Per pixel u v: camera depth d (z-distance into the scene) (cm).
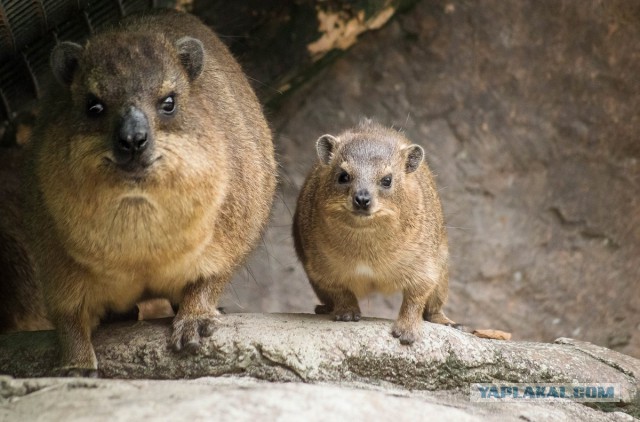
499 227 1827
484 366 1178
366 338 1169
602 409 1184
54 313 1178
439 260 1333
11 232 1495
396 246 1248
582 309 1852
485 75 1817
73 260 1148
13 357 1196
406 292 1268
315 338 1158
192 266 1184
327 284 1295
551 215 1845
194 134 1109
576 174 1845
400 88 1805
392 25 1794
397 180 1266
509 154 1830
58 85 1221
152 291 1216
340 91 1797
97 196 1084
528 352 1212
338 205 1252
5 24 1336
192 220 1119
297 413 897
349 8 1661
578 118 1836
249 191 1257
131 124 1051
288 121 1791
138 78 1091
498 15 1806
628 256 1866
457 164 1814
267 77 1680
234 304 1819
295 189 1805
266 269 1831
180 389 973
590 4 1814
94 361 1171
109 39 1144
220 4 1631
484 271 1819
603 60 1830
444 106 1812
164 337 1184
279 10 1655
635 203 1861
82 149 1078
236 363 1148
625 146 1850
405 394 1116
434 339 1184
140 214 1094
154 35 1172
